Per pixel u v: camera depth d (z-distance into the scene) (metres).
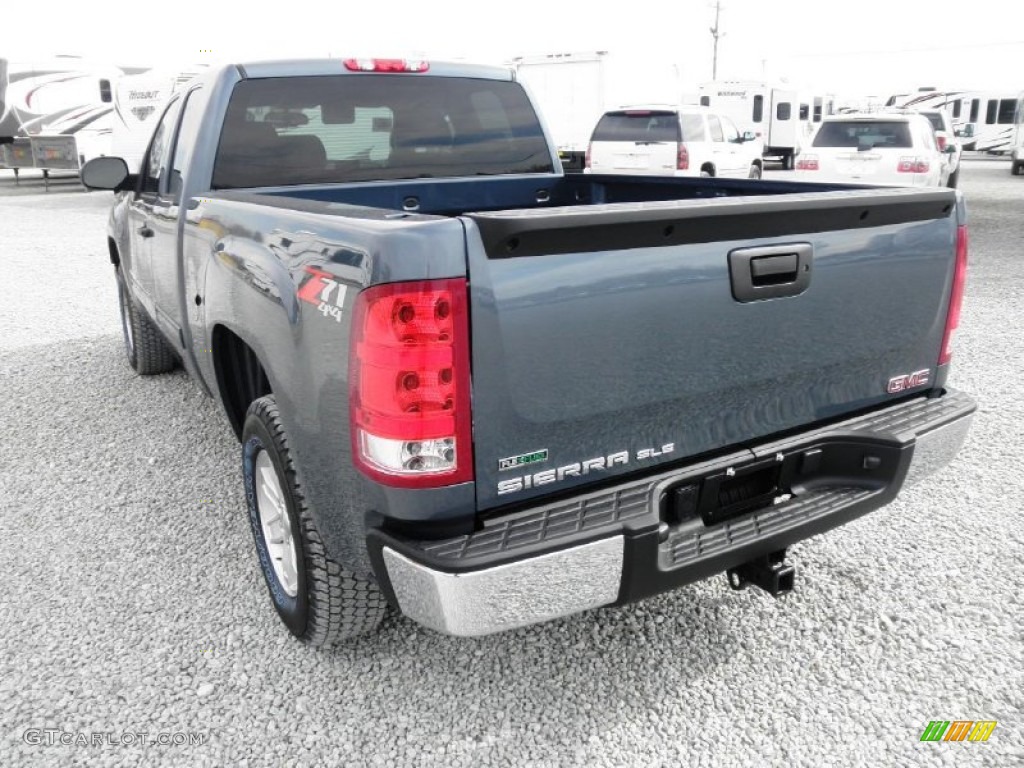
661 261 2.12
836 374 2.59
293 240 2.33
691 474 2.29
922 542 3.44
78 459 4.41
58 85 20.20
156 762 2.34
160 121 4.24
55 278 9.69
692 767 2.30
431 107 3.80
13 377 5.82
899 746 2.36
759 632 2.88
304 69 3.46
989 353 6.09
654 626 2.93
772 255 2.29
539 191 4.23
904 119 12.11
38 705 2.56
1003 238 11.73
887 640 2.83
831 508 2.50
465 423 1.96
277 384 2.43
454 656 2.78
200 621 2.98
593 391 2.09
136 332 5.42
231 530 3.63
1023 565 3.26
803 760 2.32
